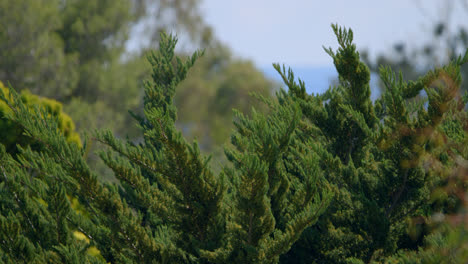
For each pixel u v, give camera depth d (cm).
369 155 1223
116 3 7419
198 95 9688
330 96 1245
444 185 1043
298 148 1180
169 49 1220
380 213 1021
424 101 1180
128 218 809
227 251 805
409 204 1103
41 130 785
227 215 891
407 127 1023
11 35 6053
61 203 809
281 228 968
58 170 816
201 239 858
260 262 794
